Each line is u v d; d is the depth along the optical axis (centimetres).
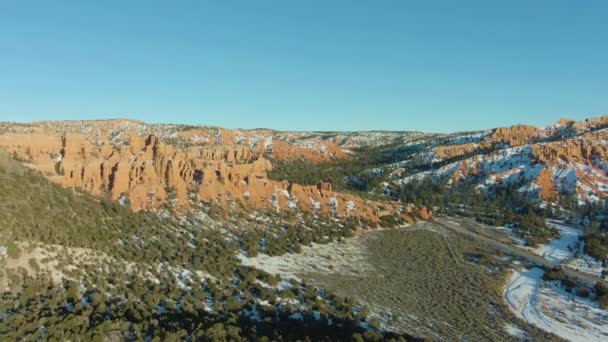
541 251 10881
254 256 8369
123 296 5506
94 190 9575
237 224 10144
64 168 9312
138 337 4422
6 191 6862
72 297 5150
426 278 8219
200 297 5847
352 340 5009
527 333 6231
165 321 4850
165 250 7681
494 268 9150
